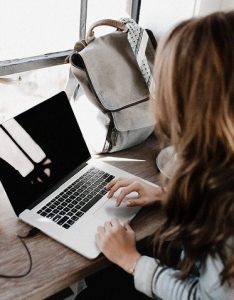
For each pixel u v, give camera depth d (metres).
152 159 1.17
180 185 0.65
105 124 1.13
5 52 1.19
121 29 1.21
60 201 0.93
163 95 0.64
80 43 1.16
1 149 0.87
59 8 1.25
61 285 0.75
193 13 1.28
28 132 0.94
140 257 0.79
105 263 0.80
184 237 0.68
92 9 1.35
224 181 0.60
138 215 0.93
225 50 0.55
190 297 0.69
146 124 1.17
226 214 0.60
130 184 0.96
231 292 0.64
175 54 0.59
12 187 0.87
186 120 0.61
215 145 0.60
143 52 1.21
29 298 0.70
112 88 1.11
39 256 0.79
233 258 0.61
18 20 1.17
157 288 0.74
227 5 1.30
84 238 0.83
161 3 1.35
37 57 1.25
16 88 1.22
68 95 1.20
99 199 0.95
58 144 1.02
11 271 0.75
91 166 1.09
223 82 0.56
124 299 0.95
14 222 0.88
